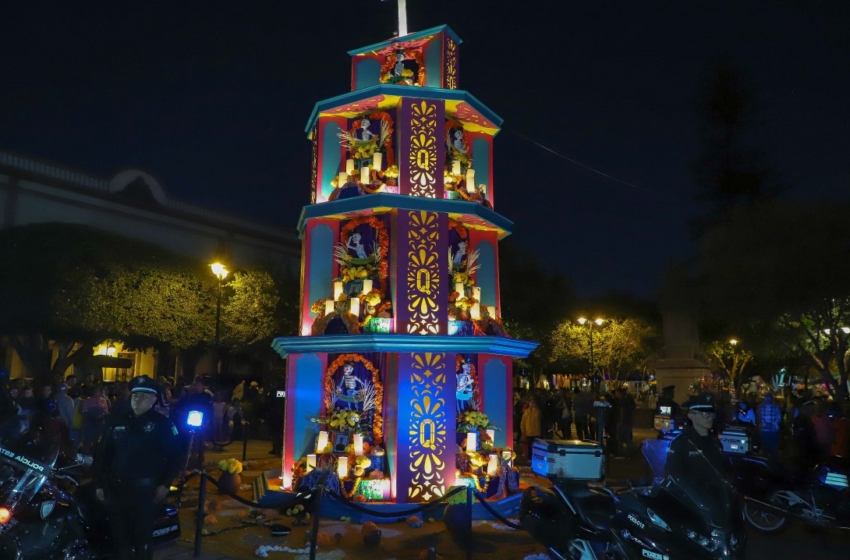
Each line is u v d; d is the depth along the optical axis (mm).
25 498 5523
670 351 29844
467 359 11117
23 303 25906
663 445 6070
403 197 10711
